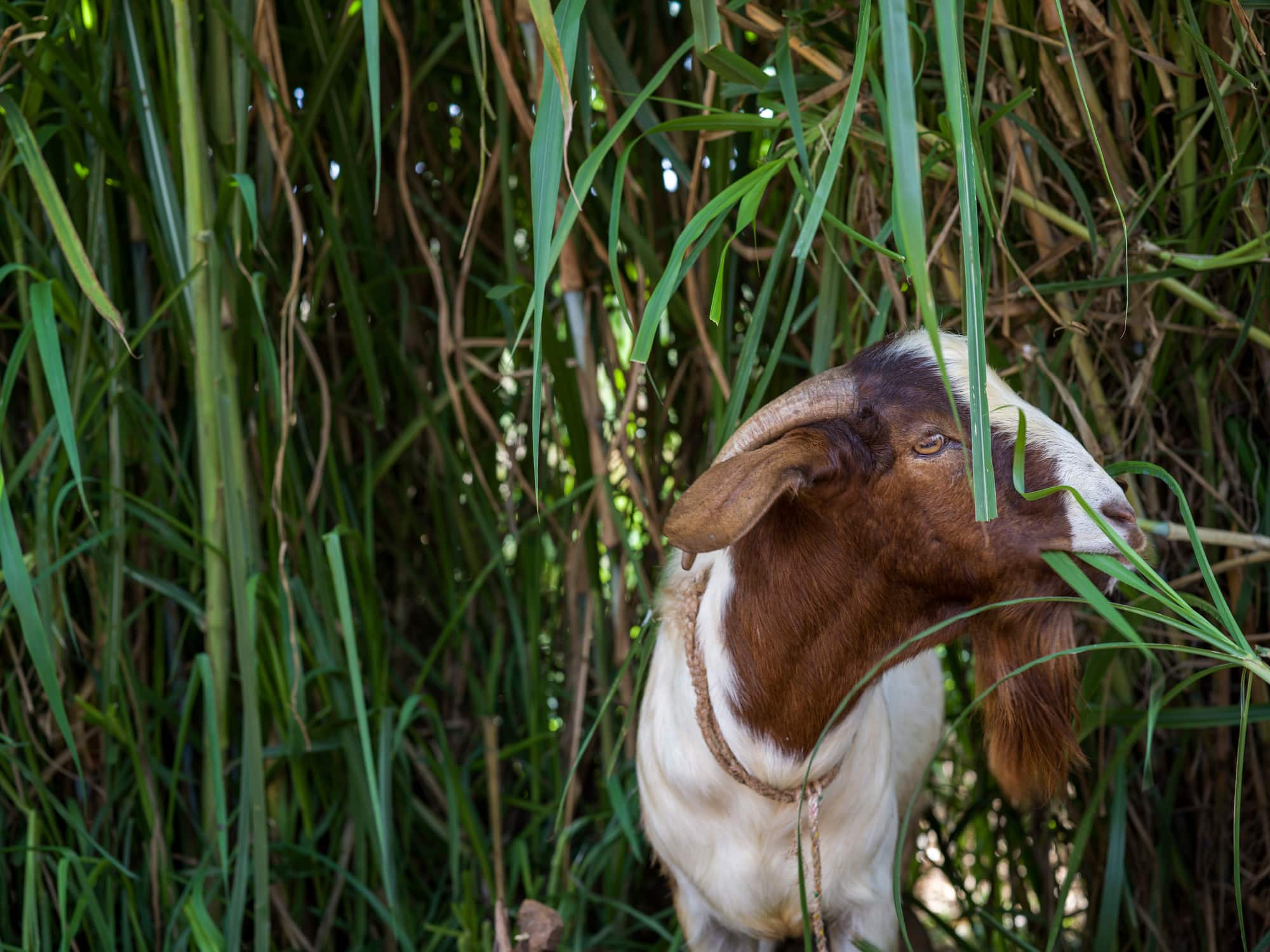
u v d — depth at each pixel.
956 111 1.34
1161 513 2.96
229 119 2.71
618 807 2.75
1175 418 2.95
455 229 3.39
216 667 2.71
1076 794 3.08
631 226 2.80
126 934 2.71
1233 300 2.73
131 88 2.69
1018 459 1.70
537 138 1.68
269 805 2.97
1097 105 2.58
